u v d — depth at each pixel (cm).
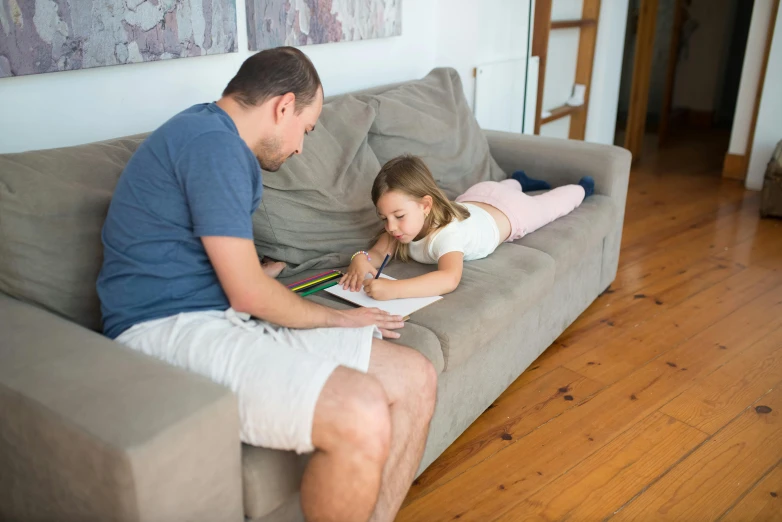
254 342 123
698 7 564
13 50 157
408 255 200
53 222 139
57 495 108
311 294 174
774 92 391
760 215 364
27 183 138
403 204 181
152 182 125
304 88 138
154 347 126
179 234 126
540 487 165
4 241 135
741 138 426
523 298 183
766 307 261
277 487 121
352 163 211
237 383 117
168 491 100
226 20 207
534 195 250
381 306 165
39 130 172
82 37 169
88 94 180
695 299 269
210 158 122
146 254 128
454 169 245
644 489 164
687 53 580
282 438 115
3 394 108
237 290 124
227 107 136
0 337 121
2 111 163
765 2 390
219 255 121
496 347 187
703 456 176
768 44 393
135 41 182
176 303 130
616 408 197
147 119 197
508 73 333
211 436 105
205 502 108
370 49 276
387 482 130
